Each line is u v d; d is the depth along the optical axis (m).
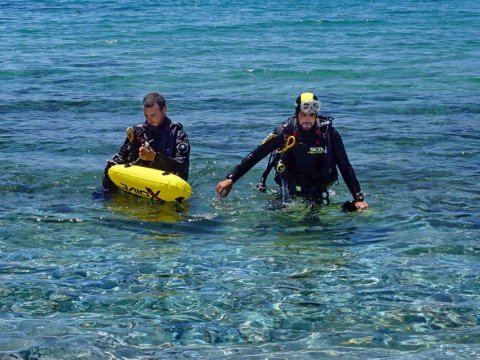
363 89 14.90
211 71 16.97
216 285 6.64
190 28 27.05
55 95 13.84
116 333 5.93
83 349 5.72
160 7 37.31
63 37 23.73
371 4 41.16
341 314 6.22
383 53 20.66
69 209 8.27
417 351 5.72
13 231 7.68
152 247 7.38
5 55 19.12
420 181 9.23
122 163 8.83
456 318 6.15
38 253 7.22
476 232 7.71
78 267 6.94
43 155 10.07
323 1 43.03
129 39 23.41
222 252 7.28
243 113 12.64
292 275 6.83
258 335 5.94
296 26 28.61
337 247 7.41
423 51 21.17
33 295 6.44
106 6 37.47
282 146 8.45
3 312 6.20
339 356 5.66
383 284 6.67
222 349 5.75
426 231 7.75
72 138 10.91
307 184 8.52
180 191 8.37
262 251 7.31
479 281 6.71
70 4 38.38
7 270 6.86
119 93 14.20
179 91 14.52
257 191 8.89
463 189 8.95
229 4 39.78
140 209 8.32
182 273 6.84
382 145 10.71
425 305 6.33
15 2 38.94
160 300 6.39
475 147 10.61
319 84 15.51
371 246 7.41
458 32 26.66
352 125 11.78
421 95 14.23
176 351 5.72
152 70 17.00
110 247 7.37
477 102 13.58
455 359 5.61
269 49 21.38
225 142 10.81
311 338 5.90
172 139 8.72
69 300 6.38
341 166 8.44
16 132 11.18
